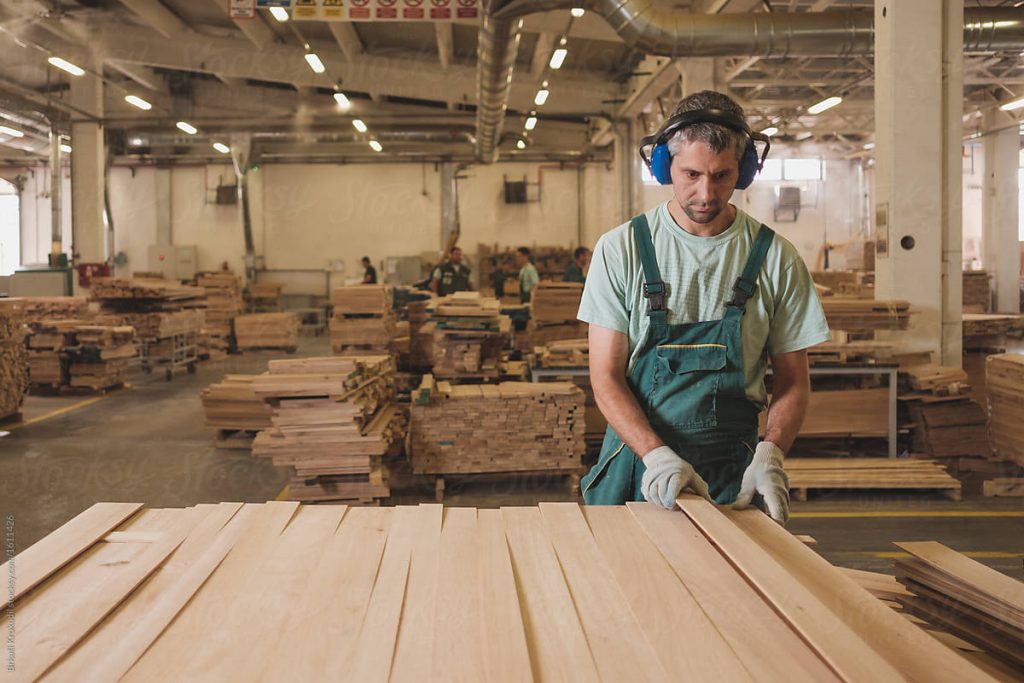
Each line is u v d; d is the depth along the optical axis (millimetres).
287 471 5418
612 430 1966
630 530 1374
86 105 12938
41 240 18656
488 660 902
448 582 1130
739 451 1854
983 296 10211
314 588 1112
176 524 1386
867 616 1049
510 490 5125
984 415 5453
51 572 1154
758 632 990
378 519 1413
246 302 16297
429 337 7438
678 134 1678
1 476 5297
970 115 16141
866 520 4426
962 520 4395
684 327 1799
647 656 929
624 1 7398
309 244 19141
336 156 18906
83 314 9703
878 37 5707
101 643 957
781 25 7480
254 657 916
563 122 17953
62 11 11172
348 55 12141
